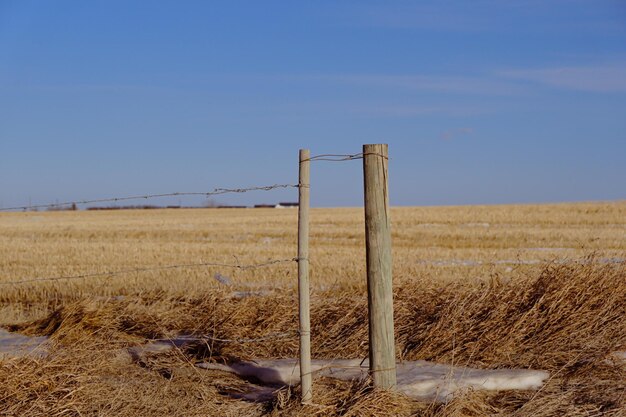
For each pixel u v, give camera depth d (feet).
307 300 19.62
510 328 25.18
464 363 23.99
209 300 31.27
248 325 28.27
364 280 49.65
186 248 87.45
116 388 20.76
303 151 19.76
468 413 19.22
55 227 143.33
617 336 25.29
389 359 19.92
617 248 84.99
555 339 24.88
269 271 57.52
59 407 19.01
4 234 124.57
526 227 128.67
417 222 144.97
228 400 20.29
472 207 215.10
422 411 19.16
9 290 48.70
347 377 21.83
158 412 19.29
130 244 95.14
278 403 19.40
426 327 26.05
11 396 19.30
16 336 29.35
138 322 29.78
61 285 50.78
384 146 19.93
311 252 80.18
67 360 21.31
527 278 29.12
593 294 27.02
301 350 19.52
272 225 146.20
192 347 26.05
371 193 19.90
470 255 77.41
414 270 57.11
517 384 21.56
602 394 20.36
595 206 190.70
